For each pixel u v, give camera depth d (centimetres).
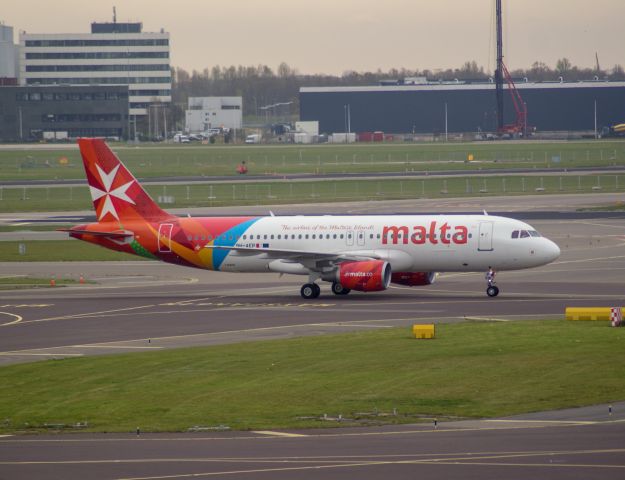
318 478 12219
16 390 18525
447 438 14212
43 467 13000
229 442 14275
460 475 12225
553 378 18125
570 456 13000
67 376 19575
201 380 18838
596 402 16375
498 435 14312
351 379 18538
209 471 12638
